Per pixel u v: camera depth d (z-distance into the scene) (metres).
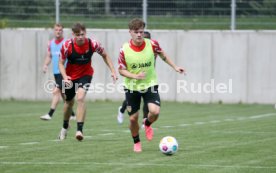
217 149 32.50
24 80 73.75
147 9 71.94
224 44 69.81
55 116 54.56
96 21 72.62
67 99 36.75
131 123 31.50
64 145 34.28
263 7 70.00
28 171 25.50
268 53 69.19
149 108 31.42
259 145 34.25
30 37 73.12
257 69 69.56
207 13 71.38
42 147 33.41
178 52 70.75
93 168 26.23
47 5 73.19
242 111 60.53
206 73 70.31
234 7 70.38
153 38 71.19
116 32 71.56
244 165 27.09
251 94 69.81
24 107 64.62
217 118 52.84
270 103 69.50
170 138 30.50
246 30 70.00
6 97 74.19
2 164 27.39
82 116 35.22
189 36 70.38
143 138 38.16
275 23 69.88
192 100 70.75
